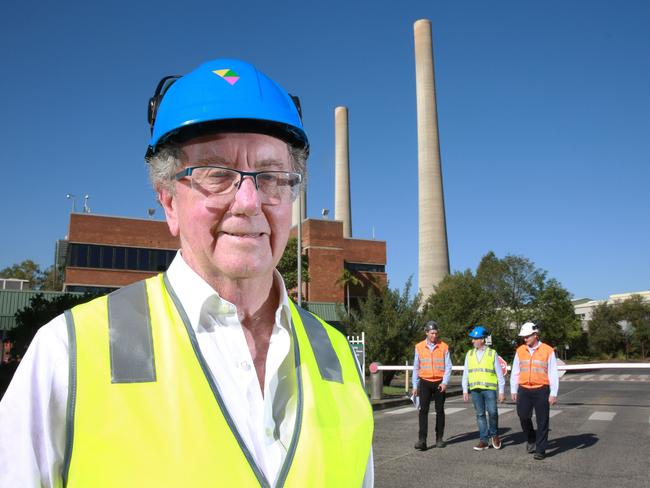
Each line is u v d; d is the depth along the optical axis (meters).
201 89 1.32
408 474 7.37
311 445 1.24
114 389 1.08
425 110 61.41
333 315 47.44
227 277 1.34
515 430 11.13
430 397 9.31
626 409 15.20
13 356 14.21
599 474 7.35
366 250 58.88
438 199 59.53
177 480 1.03
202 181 1.31
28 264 75.38
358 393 1.51
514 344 48.84
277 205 1.38
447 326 39.66
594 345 75.25
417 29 63.34
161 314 1.24
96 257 45.34
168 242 47.53
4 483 0.99
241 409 1.19
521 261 51.56
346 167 75.31
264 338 1.42
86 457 1.02
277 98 1.39
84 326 1.14
